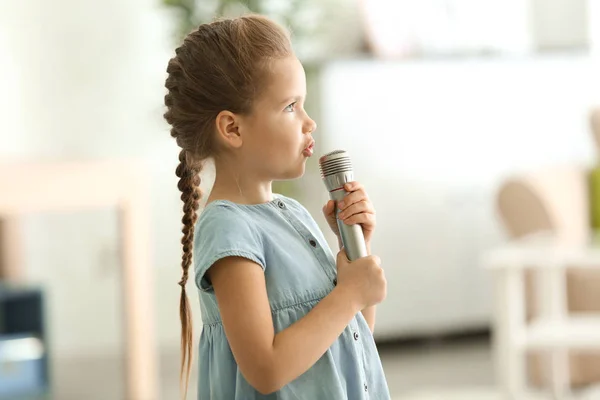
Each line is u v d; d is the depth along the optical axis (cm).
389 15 731
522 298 532
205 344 209
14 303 572
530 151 725
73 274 679
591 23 783
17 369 553
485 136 714
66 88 675
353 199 208
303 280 201
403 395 580
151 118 690
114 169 517
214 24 208
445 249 704
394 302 695
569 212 595
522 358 541
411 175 695
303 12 718
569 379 546
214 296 203
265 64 200
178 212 695
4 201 482
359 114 682
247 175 206
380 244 688
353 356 204
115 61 684
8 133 662
